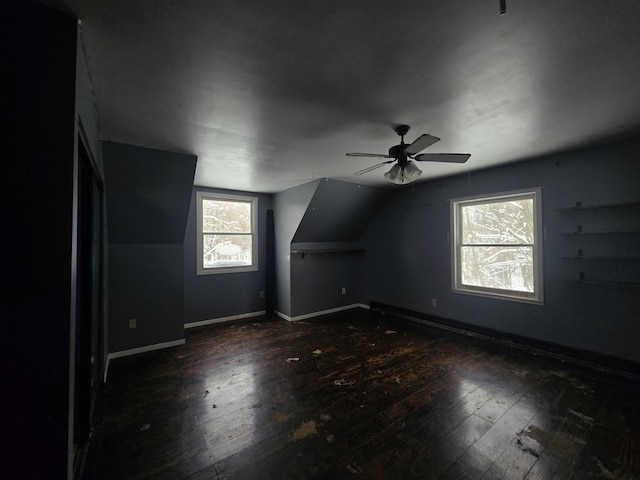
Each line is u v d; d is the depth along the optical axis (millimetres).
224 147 2701
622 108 1996
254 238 5051
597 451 1760
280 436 1933
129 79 1573
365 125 2229
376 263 5426
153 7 1081
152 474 1621
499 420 2078
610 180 2756
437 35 1250
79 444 1749
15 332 1011
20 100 1043
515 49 1354
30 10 1057
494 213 3770
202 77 1564
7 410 997
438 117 2109
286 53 1369
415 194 4699
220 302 4711
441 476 1589
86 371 1869
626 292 2709
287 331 4230
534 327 3340
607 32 1229
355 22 1163
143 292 3482
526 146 2818
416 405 2279
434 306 4438
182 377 2805
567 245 3055
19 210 1029
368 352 3398
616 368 2705
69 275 1070
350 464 1680
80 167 1648
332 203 4555
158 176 2965
